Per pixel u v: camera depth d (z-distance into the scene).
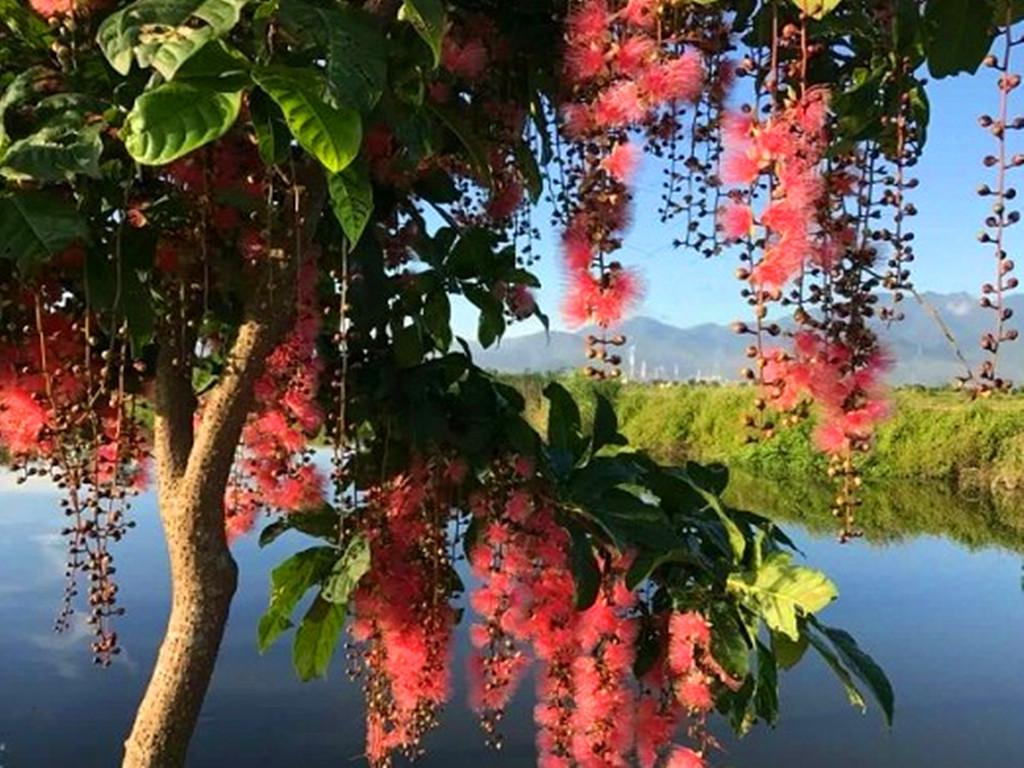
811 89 1.08
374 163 1.44
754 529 1.68
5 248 1.08
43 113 1.11
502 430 1.59
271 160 1.11
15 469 1.47
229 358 1.42
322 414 1.55
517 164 1.58
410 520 1.65
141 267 1.32
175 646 1.49
